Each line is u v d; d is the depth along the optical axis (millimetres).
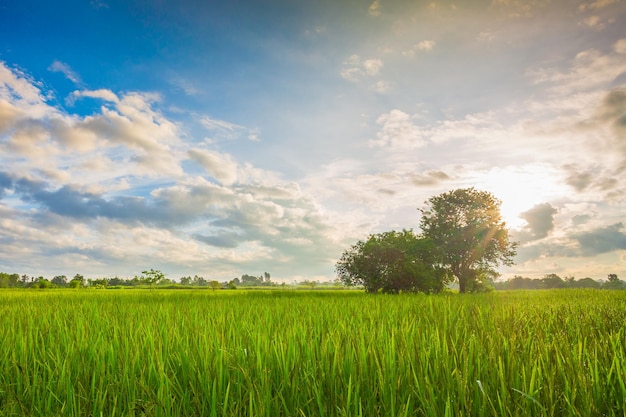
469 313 8867
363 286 35750
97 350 5672
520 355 4566
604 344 5043
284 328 6863
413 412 3459
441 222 43938
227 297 22328
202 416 3586
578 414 3020
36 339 6125
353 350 4547
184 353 4836
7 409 3875
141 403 3664
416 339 5262
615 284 68125
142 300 19109
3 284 99125
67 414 3771
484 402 3215
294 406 3695
